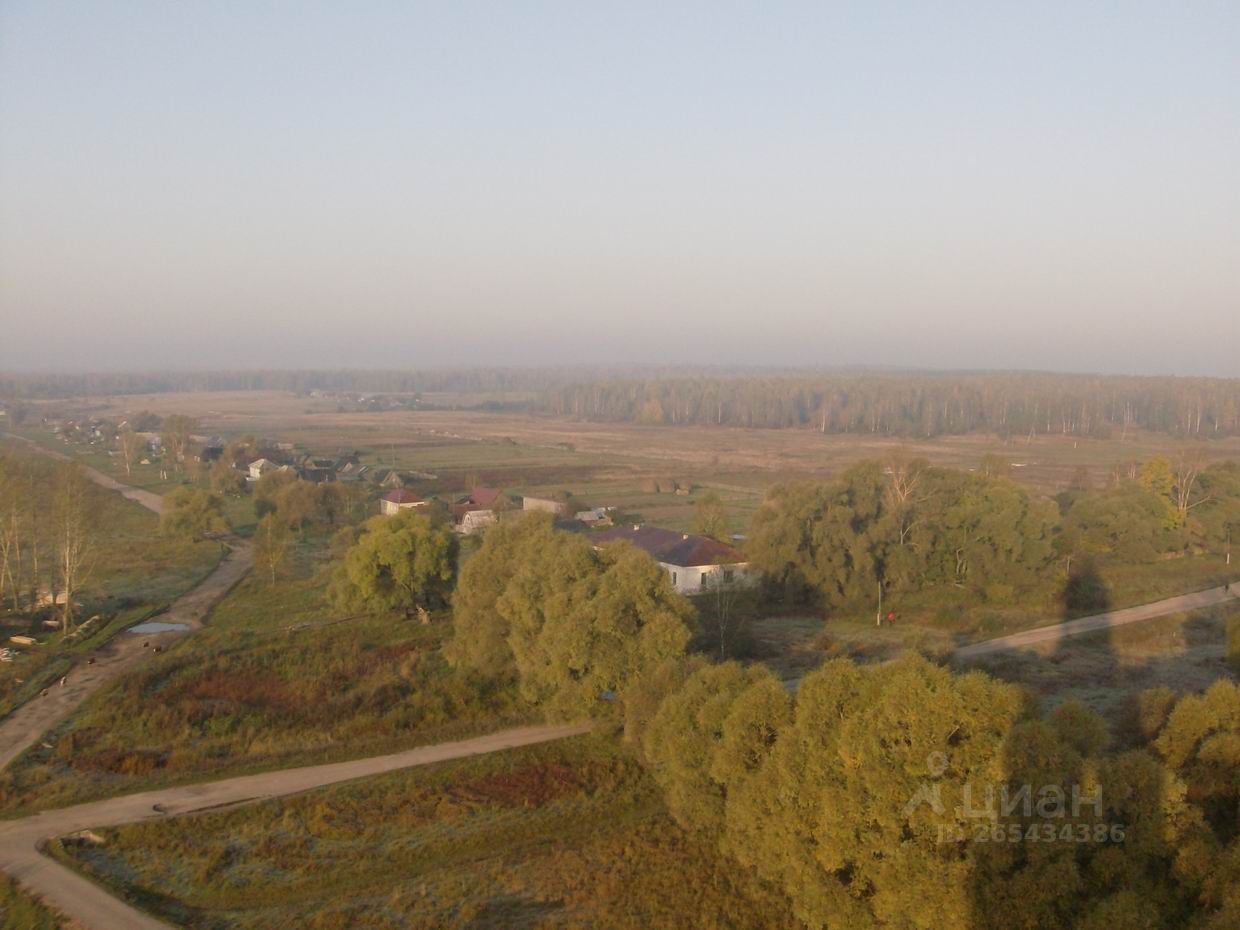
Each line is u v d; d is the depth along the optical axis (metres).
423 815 29.16
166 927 22.88
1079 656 46.16
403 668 42.41
